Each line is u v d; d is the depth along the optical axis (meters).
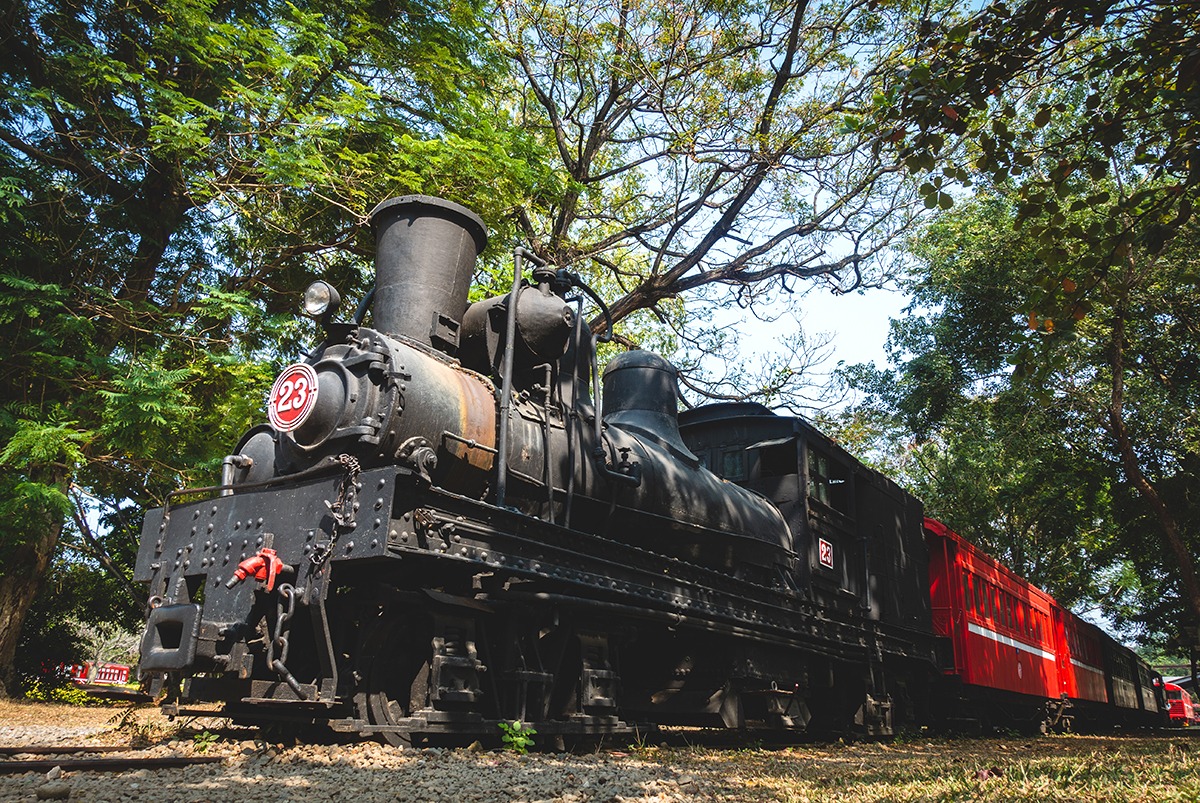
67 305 11.75
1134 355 20.05
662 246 20.30
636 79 18.92
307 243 14.08
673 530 8.99
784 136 18.73
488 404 7.20
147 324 12.84
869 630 12.34
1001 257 19.28
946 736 14.20
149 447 11.33
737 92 18.62
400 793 4.45
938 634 15.47
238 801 4.09
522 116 20.94
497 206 13.54
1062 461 22.30
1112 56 6.35
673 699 9.26
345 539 5.88
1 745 6.43
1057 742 14.26
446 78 14.10
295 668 6.62
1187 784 5.12
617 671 8.20
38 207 11.72
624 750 7.75
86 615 17.86
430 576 6.77
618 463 8.32
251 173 12.30
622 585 7.86
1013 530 32.22
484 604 6.86
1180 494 20.75
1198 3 5.98
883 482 14.23
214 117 11.77
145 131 12.21
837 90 18.20
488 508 6.61
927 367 23.08
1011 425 21.77
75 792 4.14
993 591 17.88
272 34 12.13
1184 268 16.44
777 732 11.09
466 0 14.49
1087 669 25.16
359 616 6.33
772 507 11.05
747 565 10.34
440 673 6.42
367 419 6.21
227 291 13.59
